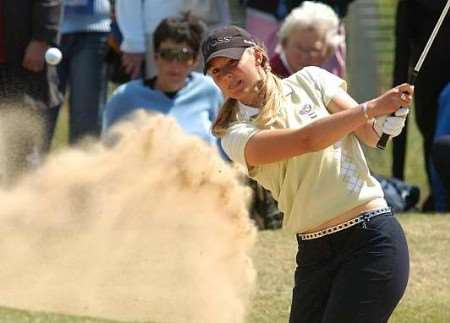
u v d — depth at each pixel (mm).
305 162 13469
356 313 13102
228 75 13383
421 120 29281
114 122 23812
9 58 24391
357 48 32938
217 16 26359
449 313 18703
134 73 26250
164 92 23969
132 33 25953
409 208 26688
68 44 26656
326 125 12797
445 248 22297
